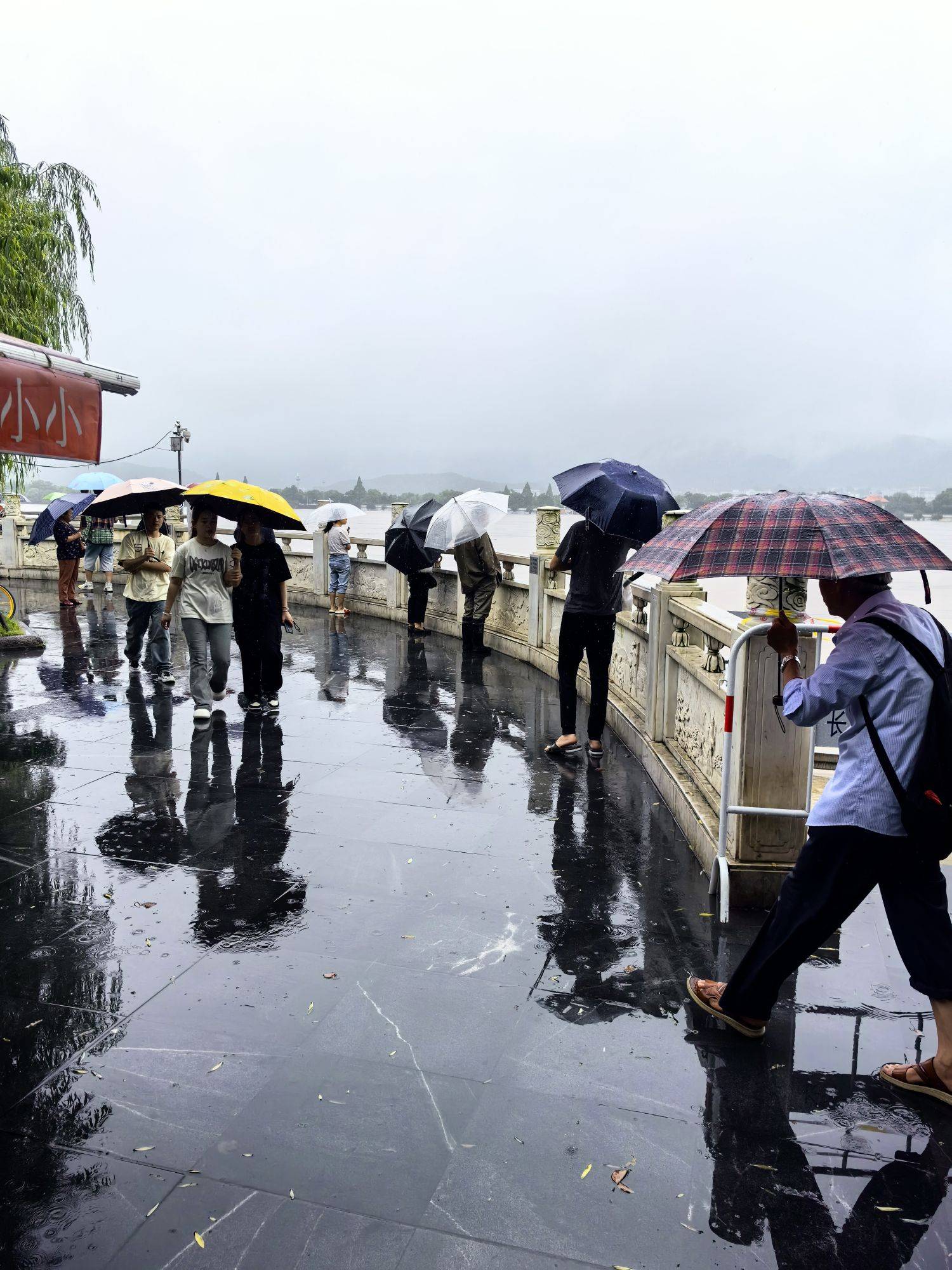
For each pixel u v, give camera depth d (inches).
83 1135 108.0
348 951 154.6
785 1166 105.5
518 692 370.6
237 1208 96.8
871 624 114.3
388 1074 120.8
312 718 319.9
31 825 212.4
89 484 596.7
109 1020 132.3
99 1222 94.7
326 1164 103.6
